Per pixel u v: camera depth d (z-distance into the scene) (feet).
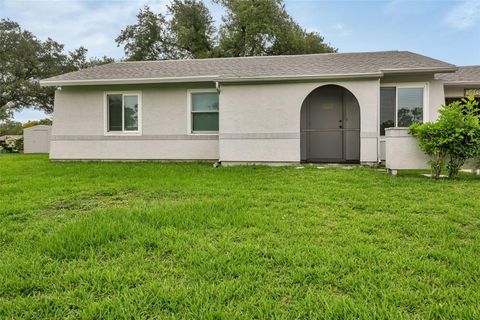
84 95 33.24
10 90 91.09
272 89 28.19
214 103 32.04
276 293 6.29
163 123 32.50
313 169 24.93
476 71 34.86
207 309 5.73
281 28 82.84
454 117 19.21
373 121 26.86
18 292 6.39
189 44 88.28
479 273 6.96
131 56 89.56
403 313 5.58
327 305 5.78
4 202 13.97
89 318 5.52
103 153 33.27
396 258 7.82
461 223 10.84
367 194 15.28
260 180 19.71
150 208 12.60
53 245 8.61
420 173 22.94
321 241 9.12
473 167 19.70
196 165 28.91
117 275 7.01
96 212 12.00
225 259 7.77
